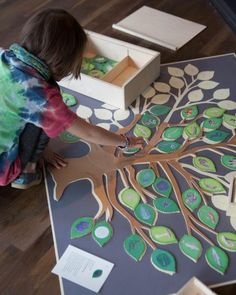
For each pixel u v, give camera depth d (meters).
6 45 2.39
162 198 1.55
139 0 2.66
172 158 1.69
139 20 2.48
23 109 1.30
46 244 1.45
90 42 2.15
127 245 1.42
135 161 1.69
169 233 1.45
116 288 1.32
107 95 1.91
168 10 2.55
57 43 1.22
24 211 1.56
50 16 1.23
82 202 1.57
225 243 1.41
